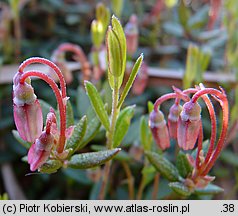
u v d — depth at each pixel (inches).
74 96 4.9
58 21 6.2
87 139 2.9
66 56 5.7
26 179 5.0
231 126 3.9
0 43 5.4
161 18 6.2
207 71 5.7
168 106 5.2
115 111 2.7
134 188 4.3
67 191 4.8
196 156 2.9
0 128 4.8
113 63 2.5
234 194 4.7
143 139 3.3
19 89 2.4
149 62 5.8
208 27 5.8
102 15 3.7
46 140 2.4
